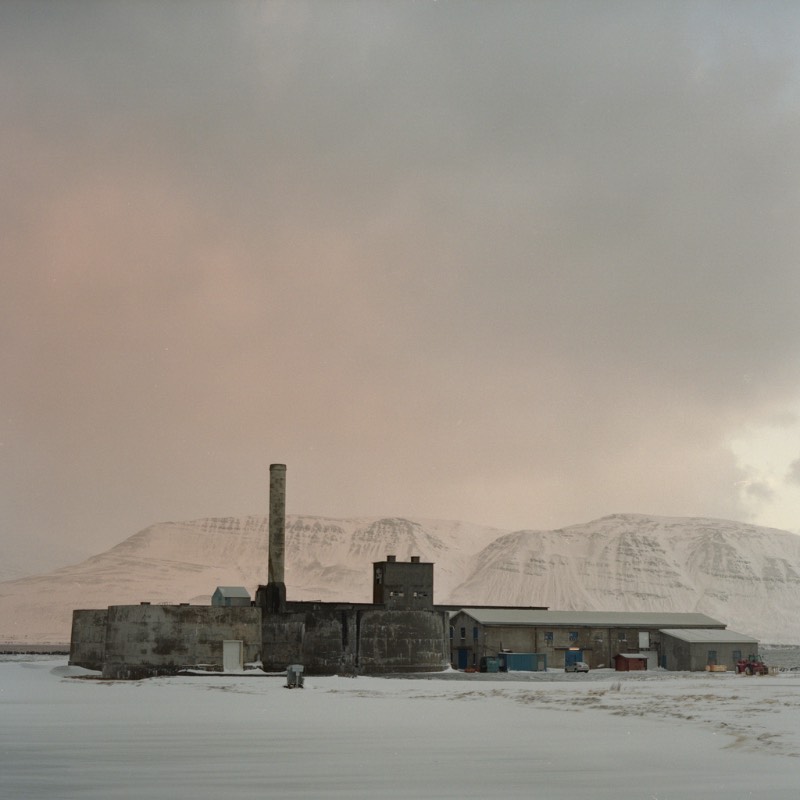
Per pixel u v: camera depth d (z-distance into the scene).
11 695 66.88
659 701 56.47
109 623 90.50
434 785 26.75
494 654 112.06
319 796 25.06
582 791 25.69
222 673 88.06
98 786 26.64
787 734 37.12
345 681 84.50
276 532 99.44
